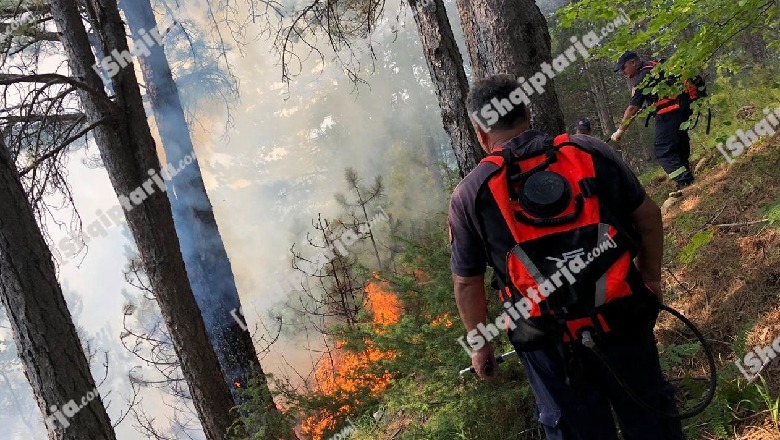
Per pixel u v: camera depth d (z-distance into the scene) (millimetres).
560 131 3662
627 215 1862
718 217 4371
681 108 5496
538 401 1970
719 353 3084
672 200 5742
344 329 4570
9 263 3639
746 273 3418
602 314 1708
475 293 1973
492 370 2078
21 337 3691
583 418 1854
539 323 1777
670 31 3127
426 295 3895
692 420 2684
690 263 3984
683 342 3332
